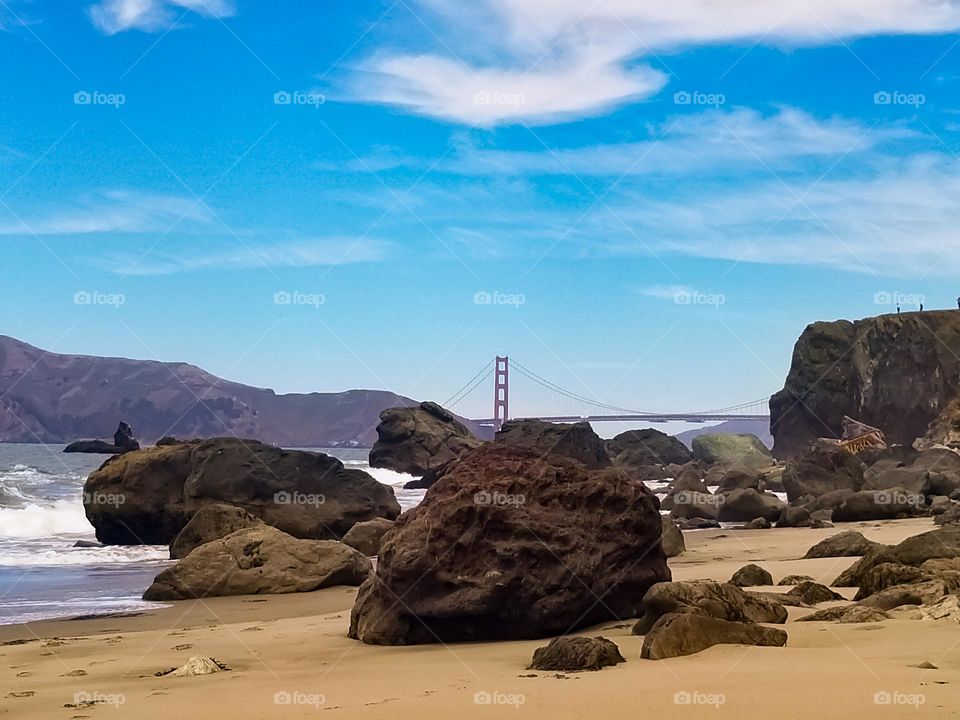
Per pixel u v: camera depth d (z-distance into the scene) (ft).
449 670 31.37
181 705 27.22
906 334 357.20
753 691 24.08
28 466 237.04
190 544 85.66
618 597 41.68
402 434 258.57
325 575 64.28
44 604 60.03
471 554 39.60
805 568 57.98
